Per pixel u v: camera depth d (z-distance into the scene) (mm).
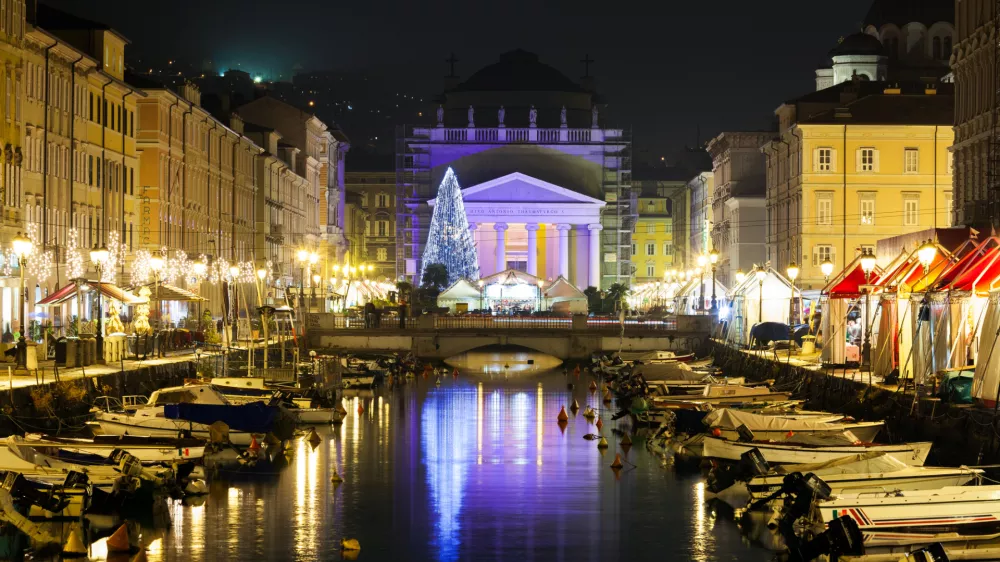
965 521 34094
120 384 57281
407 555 36031
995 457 40438
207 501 43031
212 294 110062
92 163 83375
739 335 93438
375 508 42156
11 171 69188
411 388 89125
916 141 112250
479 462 52125
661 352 96938
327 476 48312
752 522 39594
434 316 114500
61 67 77625
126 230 90625
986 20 77625
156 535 37781
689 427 56562
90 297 79500
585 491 45250
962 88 83125
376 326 114812
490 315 120562
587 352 113500
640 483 46781
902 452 43031
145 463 42375
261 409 53188
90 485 38281
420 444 57562
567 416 69500
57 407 49625
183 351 77938
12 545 35969
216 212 114938
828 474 38719
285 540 37469
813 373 65875
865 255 61625
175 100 98125
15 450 39250
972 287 49031
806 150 112625
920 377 55000
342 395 82688
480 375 101812
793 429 48156
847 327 71812
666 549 36469
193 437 49000
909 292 57031
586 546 37000
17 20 70250
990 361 46312
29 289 72062
